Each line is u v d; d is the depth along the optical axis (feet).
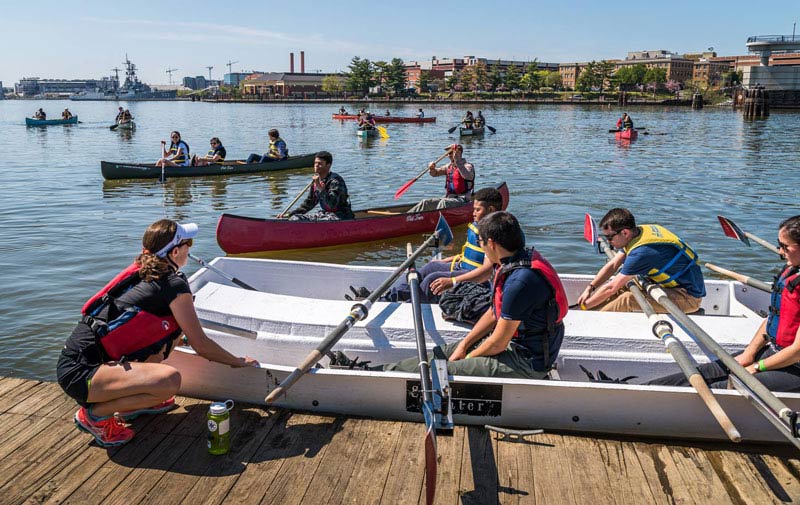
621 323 13.88
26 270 26.18
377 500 9.57
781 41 216.95
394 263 27.76
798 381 11.07
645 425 11.28
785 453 10.98
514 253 11.10
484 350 11.51
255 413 11.93
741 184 51.29
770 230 34.73
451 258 17.28
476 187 49.98
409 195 46.32
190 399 12.53
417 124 141.49
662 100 315.58
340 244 29.68
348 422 11.66
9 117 187.21
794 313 11.00
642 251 14.19
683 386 11.66
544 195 45.91
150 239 10.93
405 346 13.60
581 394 11.18
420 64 511.81
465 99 371.15
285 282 17.79
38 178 53.01
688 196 45.50
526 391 11.26
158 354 11.25
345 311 14.30
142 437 11.16
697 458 10.77
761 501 9.69
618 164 65.16
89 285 24.36
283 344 13.84
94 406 10.64
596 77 382.63
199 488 9.79
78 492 9.68
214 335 14.20
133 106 346.13
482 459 10.63
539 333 11.36
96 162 65.16
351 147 84.28
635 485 10.03
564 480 10.12
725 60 441.27
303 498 9.60
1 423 11.58
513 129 123.44
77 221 36.06
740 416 10.95
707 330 13.75
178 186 49.39
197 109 274.16
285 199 44.29
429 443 9.11
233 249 27.43
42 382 13.23
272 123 144.97
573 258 28.76
